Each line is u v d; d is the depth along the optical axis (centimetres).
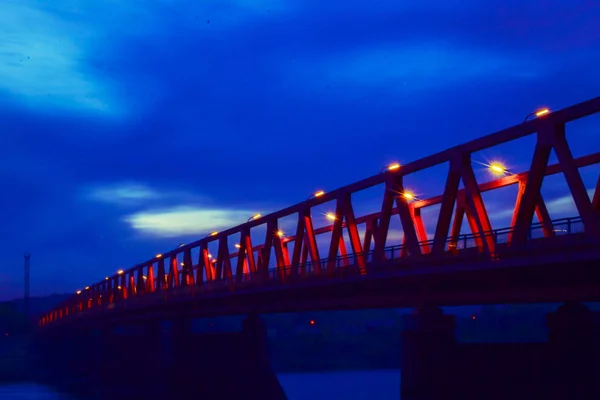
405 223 3906
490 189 3959
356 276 4150
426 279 3788
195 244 7644
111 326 10688
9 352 19650
